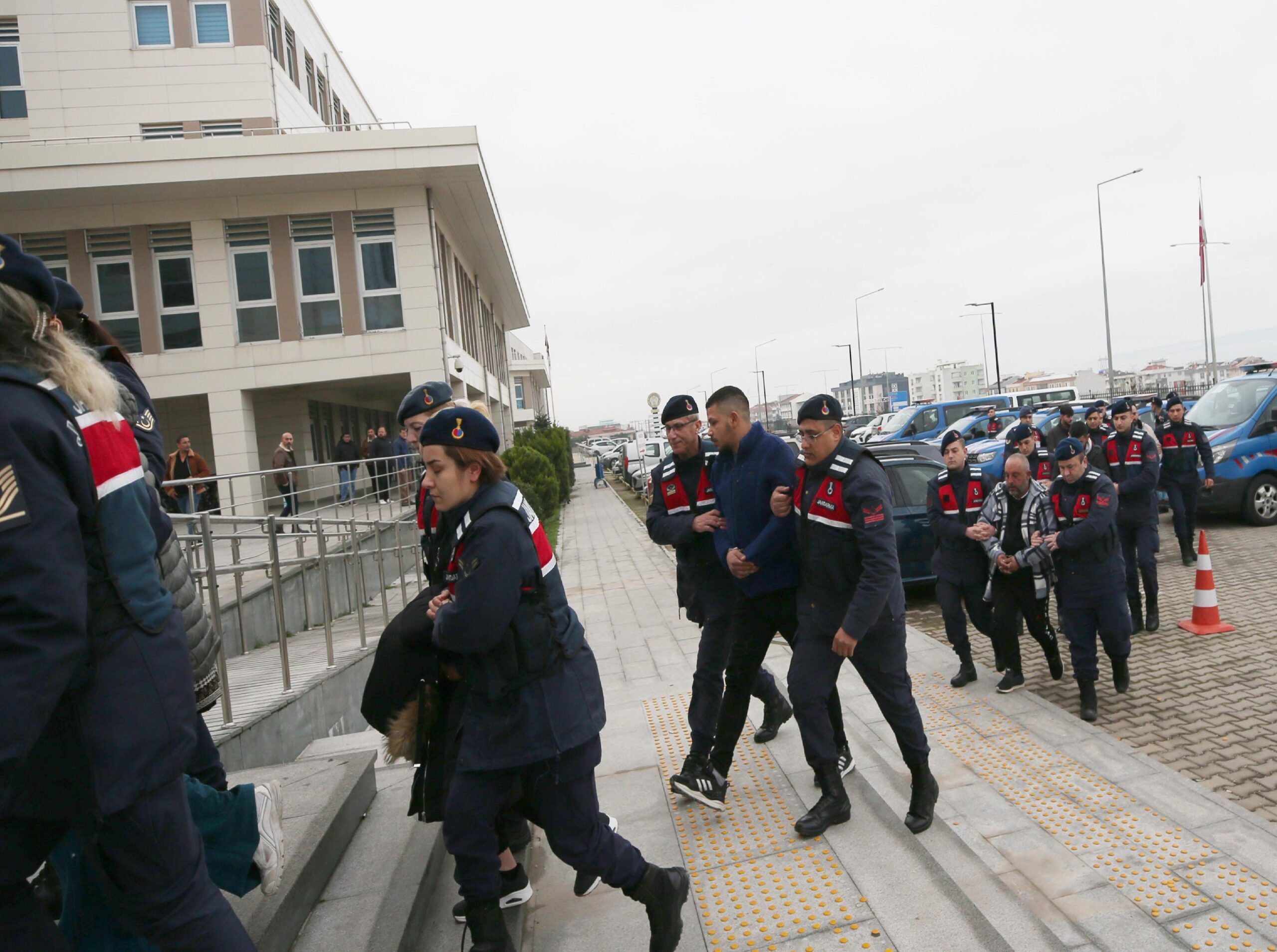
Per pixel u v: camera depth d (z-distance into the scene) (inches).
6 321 56.8
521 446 855.7
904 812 147.2
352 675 233.1
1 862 57.7
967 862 126.5
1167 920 117.0
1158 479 274.4
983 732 194.4
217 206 694.5
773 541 140.5
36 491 53.6
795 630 150.3
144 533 63.2
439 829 129.5
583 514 926.4
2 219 679.7
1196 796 155.8
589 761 96.0
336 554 288.8
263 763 165.8
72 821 59.9
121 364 81.8
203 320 693.9
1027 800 156.6
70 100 760.3
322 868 108.2
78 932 70.4
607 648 315.0
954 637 234.4
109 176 647.1
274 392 770.8
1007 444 326.3
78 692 58.2
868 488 130.4
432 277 713.6
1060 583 212.5
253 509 706.2
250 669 226.8
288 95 837.2
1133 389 2861.7
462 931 113.2
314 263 706.8
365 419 1061.8
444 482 91.1
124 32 764.6
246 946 67.9
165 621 63.4
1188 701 213.6
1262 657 241.8
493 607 87.4
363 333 708.7
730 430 146.9
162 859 63.1
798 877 126.0
